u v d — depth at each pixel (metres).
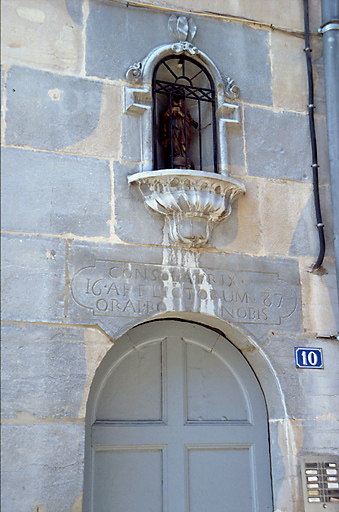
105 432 4.43
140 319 4.43
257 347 4.71
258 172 5.01
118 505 4.37
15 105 4.44
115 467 4.43
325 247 5.05
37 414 4.03
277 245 4.93
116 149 4.63
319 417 4.73
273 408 4.77
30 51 4.55
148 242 4.57
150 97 4.78
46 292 4.23
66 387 4.13
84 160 4.53
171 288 4.56
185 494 4.53
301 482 4.58
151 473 4.51
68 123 4.54
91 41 4.74
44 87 4.54
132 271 4.49
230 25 5.23
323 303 4.95
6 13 4.55
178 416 4.66
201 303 4.61
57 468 3.99
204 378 4.82
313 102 5.30
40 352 4.12
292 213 5.04
